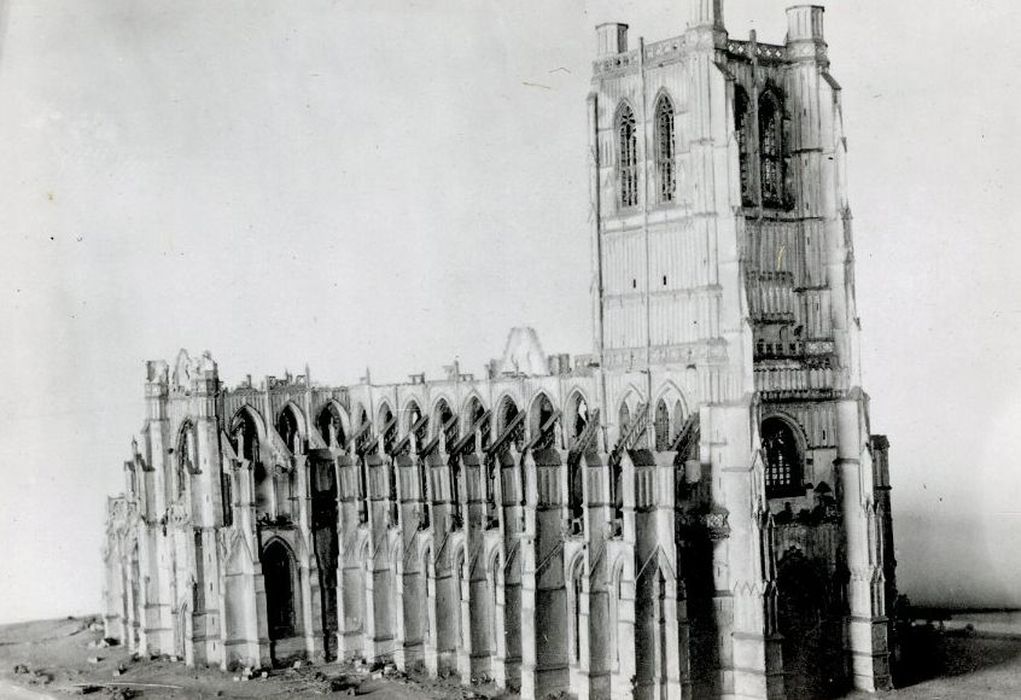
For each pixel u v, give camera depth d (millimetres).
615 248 129500
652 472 114562
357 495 151750
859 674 118875
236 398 158500
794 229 125500
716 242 119125
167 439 161250
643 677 114000
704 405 117875
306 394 165375
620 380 128625
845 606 120188
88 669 152125
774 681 113312
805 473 121812
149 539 159875
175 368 161750
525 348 153250
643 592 113812
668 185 125688
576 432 136250
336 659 151000
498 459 127688
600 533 118312
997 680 119938
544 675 123500
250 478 147375
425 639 143125
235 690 136875
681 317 122812
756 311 122500
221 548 149125
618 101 128750
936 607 143625
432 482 139000
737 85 122750
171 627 159125
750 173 123250
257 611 146750
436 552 138500
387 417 166250
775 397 119188
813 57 125125
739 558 115312
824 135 124688
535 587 123188
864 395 121375
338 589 150250
